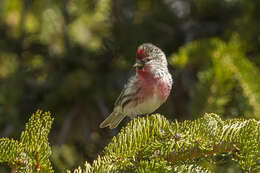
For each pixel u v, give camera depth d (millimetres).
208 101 8828
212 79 8914
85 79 11945
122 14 12125
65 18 12492
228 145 5254
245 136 5172
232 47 9156
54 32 12883
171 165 5293
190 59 10414
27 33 12891
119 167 5203
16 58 12766
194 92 9078
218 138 5270
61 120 12148
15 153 5152
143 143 5387
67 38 12602
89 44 12719
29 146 5184
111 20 12203
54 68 12688
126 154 5305
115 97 12133
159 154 5348
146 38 11969
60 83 12164
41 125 5238
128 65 11969
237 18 11625
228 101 8930
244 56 9266
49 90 12266
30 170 5129
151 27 12211
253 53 10695
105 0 12211
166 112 11617
